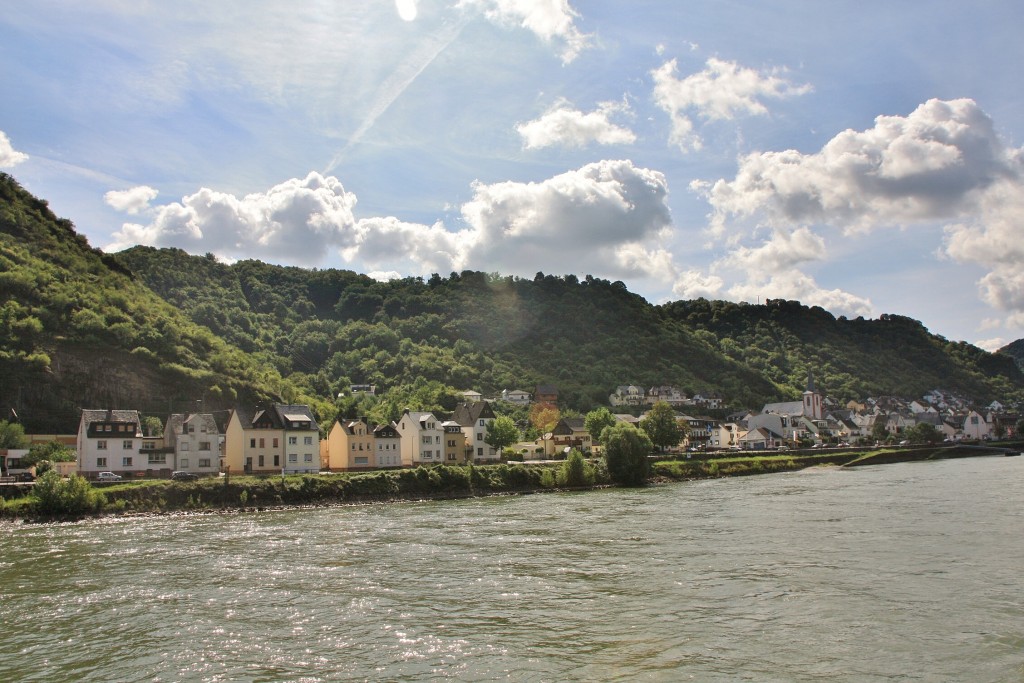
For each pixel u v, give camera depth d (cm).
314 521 7656
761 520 6756
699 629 3381
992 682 2700
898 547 5141
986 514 6656
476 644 3250
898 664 2895
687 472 13475
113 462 10769
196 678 2911
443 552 5475
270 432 11694
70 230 19975
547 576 4550
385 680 2852
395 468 12594
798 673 2822
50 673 2994
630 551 5325
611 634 3344
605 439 12612
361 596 4128
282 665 3038
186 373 15562
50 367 14012
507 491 11281
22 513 8050
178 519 8150
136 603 4044
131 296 18162
